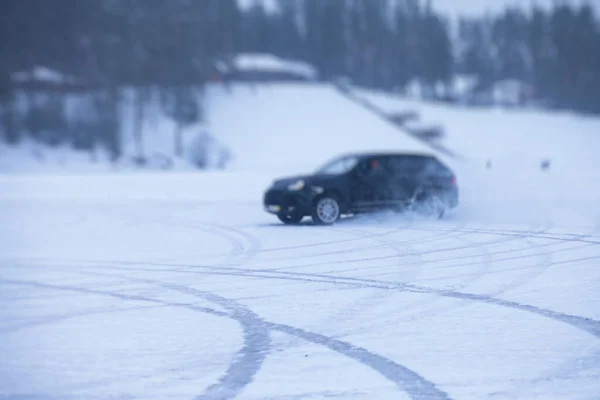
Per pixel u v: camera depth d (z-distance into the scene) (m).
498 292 29.38
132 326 25.16
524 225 52.31
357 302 28.12
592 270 33.69
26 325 25.72
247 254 41.28
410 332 23.55
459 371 19.41
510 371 19.38
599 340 22.27
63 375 19.69
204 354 21.52
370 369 19.67
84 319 26.42
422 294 29.30
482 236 46.16
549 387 18.05
